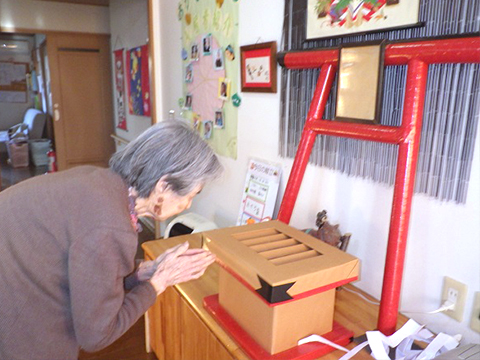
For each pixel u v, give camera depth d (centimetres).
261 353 97
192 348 130
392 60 107
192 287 134
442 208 108
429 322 116
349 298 129
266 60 164
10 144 597
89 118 542
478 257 101
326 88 127
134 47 381
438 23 101
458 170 102
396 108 114
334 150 139
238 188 202
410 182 101
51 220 86
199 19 219
